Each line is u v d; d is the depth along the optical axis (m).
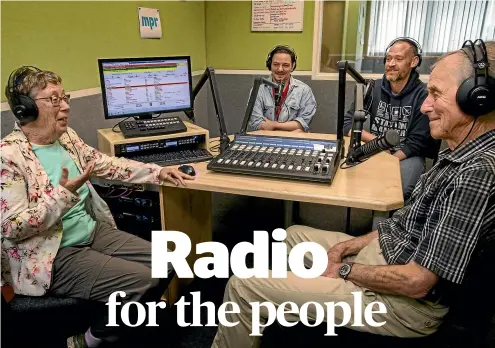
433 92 1.08
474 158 1.00
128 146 1.80
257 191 1.41
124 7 2.42
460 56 1.01
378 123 2.52
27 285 1.34
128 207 1.90
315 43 3.24
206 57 3.56
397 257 1.17
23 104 1.31
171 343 1.69
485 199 0.92
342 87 1.57
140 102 1.97
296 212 2.79
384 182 1.47
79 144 1.62
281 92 2.65
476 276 0.95
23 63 1.78
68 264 1.40
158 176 1.60
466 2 3.07
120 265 1.42
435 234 0.99
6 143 1.29
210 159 1.79
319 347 1.20
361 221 2.83
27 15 1.78
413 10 3.16
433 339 1.13
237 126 3.68
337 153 1.59
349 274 1.19
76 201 1.29
